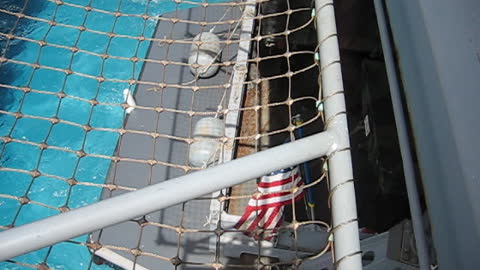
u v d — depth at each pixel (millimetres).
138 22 10539
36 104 9625
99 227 2217
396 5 3217
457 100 2654
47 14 10672
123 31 10406
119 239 6434
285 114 6730
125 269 6273
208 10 9086
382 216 4703
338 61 2600
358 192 4988
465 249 2295
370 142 4980
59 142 9125
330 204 2295
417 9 3051
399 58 3031
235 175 2264
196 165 6234
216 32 8656
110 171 7145
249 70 6863
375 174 4922
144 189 2254
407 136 2885
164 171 7152
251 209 5004
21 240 2141
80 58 10102
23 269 7379
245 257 5438
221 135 6438
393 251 3496
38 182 8555
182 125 7656
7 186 8492
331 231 2256
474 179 2418
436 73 2779
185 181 2254
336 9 5602
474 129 2551
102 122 9398
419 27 2988
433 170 2551
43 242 2168
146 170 7156
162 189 2238
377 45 5574
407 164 2814
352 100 5852
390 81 3078
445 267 2320
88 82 9859
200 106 7750
